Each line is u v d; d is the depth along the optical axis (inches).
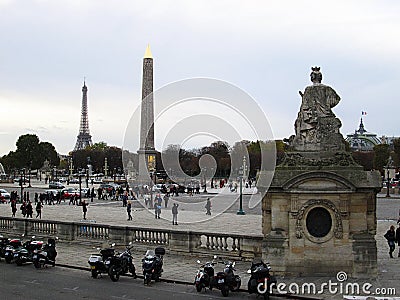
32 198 4741.6
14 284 1240.2
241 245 1486.2
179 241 1587.1
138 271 1380.4
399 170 6638.8
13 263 1531.7
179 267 1413.6
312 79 1379.2
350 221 1282.0
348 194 1273.4
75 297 1111.0
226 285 1135.6
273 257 1300.4
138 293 1152.2
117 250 1664.6
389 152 7101.4
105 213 3316.9
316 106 1353.3
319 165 1290.6
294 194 1288.1
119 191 4943.4
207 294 1149.7
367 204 1299.2
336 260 1279.5
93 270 1311.5
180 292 1165.1
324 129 1337.4
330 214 1280.8
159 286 1224.2
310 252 1286.9
